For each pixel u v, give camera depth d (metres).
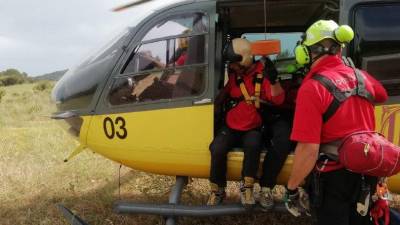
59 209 4.11
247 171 3.24
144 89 3.55
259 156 3.26
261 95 3.34
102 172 5.65
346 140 2.32
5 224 4.18
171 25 3.55
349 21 3.37
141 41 3.60
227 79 3.72
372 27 3.36
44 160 6.18
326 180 2.43
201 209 3.42
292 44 4.63
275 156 3.22
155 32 3.58
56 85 4.17
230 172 3.50
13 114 13.23
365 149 2.23
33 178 5.39
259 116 3.41
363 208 2.35
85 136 3.73
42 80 33.78
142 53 3.59
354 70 2.46
